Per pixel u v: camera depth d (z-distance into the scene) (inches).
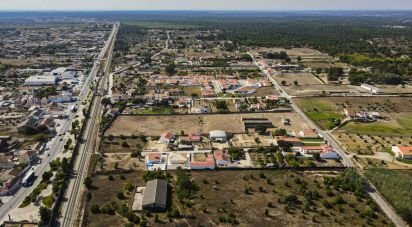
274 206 4963.1
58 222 4618.6
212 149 6732.3
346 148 6840.6
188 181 5344.5
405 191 5142.7
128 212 4665.4
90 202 5027.1
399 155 6505.9
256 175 5807.1
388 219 4702.3
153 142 7057.1
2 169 6013.8
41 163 6250.0
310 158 6378.0
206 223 4589.1
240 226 4539.9
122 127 7834.6
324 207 4943.4
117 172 5856.3
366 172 5861.2
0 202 5068.9
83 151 6717.5
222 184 5526.6
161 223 4576.8
